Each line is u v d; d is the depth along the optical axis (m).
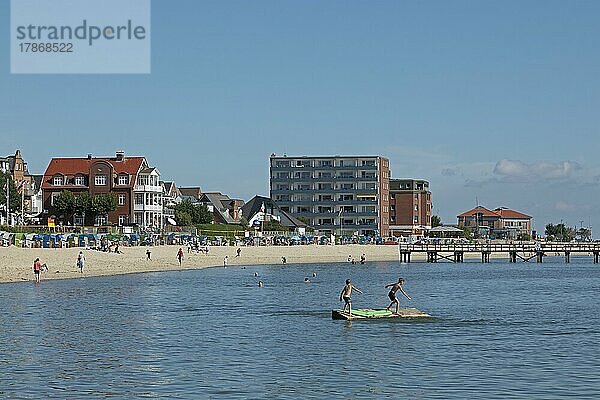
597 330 55.97
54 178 187.25
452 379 38.47
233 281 106.38
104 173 184.88
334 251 196.50
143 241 153.12
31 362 42.28
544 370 40.72
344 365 41.91
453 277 122.69
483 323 59.69
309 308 71.19
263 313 66.50
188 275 117.31
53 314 63.84
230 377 38.66
